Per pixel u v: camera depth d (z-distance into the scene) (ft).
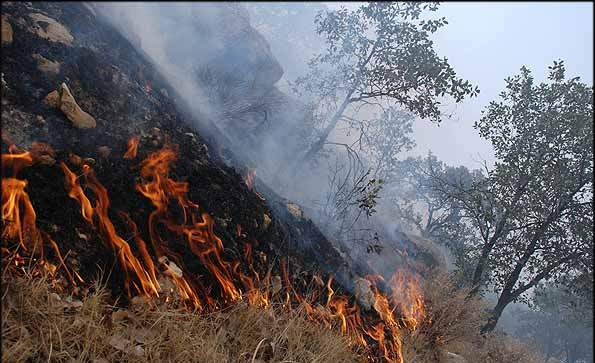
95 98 11.57
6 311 6.50
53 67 10.95
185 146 13.16
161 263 9.64
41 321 6.85
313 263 15.21
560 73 29.07
